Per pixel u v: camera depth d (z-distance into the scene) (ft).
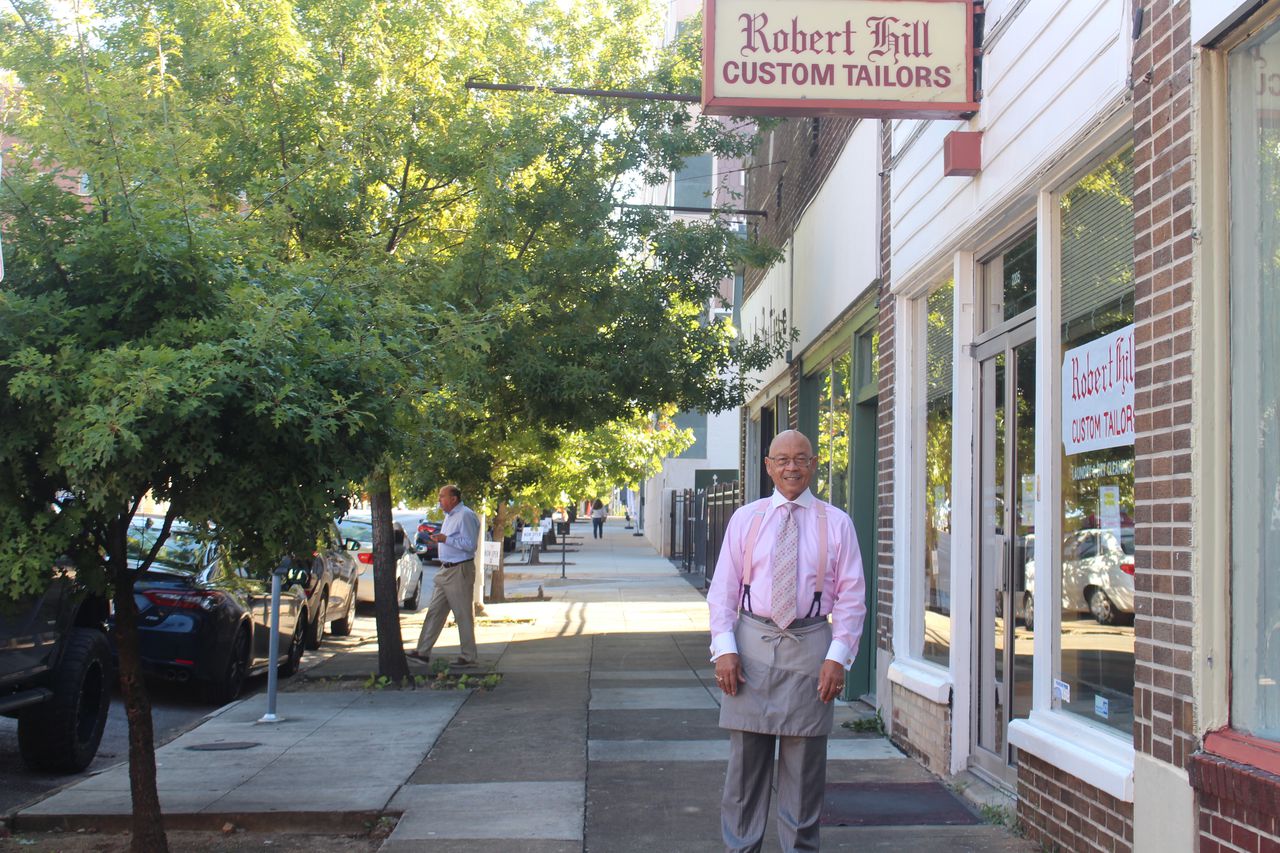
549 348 39.14
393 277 27.45
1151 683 15.40
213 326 18.01
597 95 37.78
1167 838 14.87
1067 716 19.10
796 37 22.24
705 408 43.42
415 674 41.24
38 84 19.22
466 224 40.98
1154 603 15.37
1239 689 14.14
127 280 18.33
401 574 68.03
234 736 30.35
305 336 18.95
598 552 131.44
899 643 28.60
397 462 23.21
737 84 22.12
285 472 18.52
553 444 45.93
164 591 35.65
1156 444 15.44
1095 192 18.85
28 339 17.39
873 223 31.63
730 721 16.39
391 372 20.01
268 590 39.29
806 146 41.96
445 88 38.99
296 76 36.04
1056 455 20.08
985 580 24.25
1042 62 19.54
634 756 27.48
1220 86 14.65
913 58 22.39
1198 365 14.49
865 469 34.86
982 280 24.82
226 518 18.13
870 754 27.14
